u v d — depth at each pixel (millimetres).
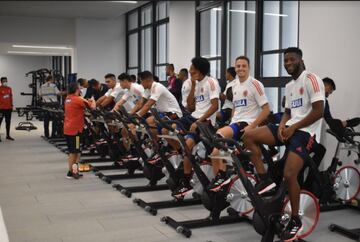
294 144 2854
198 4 8266
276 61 6250
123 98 5883
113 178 5566
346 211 4277
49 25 12906
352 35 4473
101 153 6902
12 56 21281
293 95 2990
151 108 4266
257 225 2932
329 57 4781
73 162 5691
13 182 5453
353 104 4484
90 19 12953
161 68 10773
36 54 19312
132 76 7781
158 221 3873
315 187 3688
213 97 4004
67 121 5664
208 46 8211
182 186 4121
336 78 4695
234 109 3756
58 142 9266
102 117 5637
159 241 3369
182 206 4355
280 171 3088
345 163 4594
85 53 12984
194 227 3658
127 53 13414
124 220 3898
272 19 6355
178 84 7258
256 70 6551
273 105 6344
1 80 9656
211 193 3613
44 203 4461
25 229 3633
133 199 4574
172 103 4812
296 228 2893
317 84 2828
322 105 2799
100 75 13172
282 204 2945
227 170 3506
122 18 13312
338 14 4641
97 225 3754
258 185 2953
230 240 3404
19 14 12188
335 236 3543
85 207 4316
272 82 6090
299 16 5230
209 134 2963
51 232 3562
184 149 3613
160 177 4926
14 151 8148
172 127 3738
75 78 12797
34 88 15867
